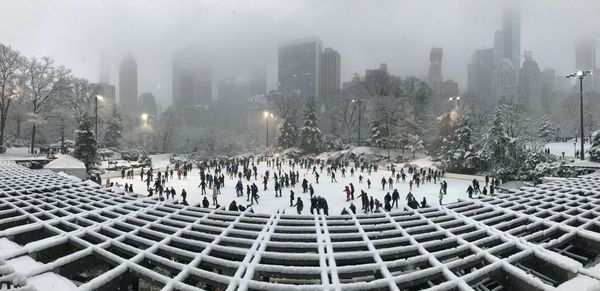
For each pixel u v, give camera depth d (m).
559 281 6.69
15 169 23.78
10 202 11.28
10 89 48.56
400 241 8.39
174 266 6.71
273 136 96.94
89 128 36.53
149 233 8.73
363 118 89.81
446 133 54.69
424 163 52.34
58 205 11.48
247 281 5.98
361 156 60.75
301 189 31.31
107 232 8.86
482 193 26.94
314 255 7.29
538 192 13.94
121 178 37.81
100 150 58.22
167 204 12.41
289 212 21.67
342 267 6.64
